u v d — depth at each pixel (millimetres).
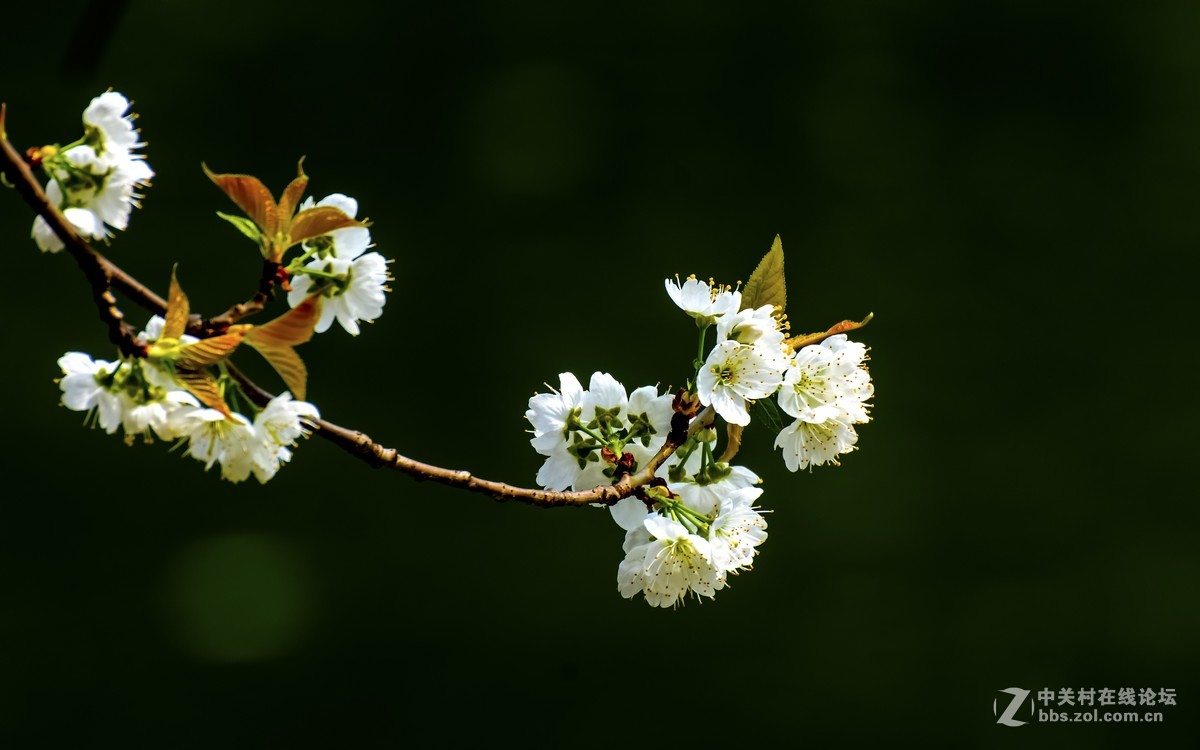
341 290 1929
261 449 1888
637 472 1982
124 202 1897
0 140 1851
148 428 1883
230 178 1877
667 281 1984
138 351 1863
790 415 1982
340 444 1895
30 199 1853
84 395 1880
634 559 1981
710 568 1976
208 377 1868
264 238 1886
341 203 1928
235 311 1883
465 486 1911
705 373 1969
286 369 1868
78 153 1893
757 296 1985
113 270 1865
